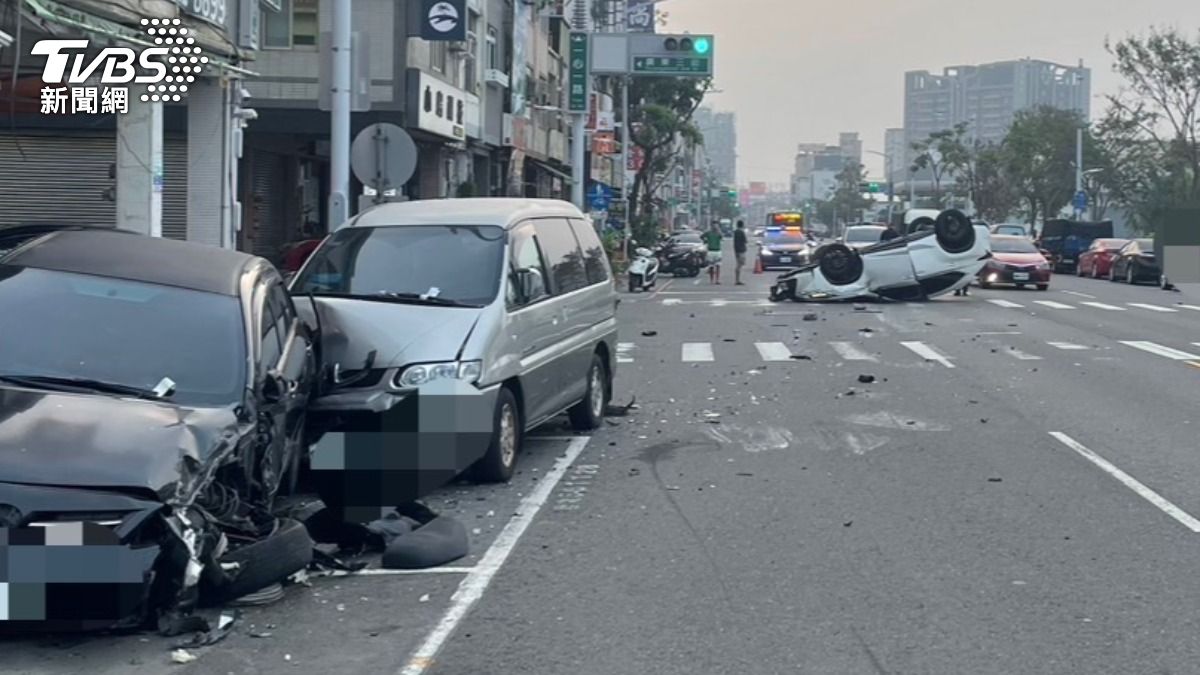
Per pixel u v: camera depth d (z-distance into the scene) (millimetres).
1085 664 6461
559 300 12227
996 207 93750
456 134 34219
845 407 15344
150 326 7957
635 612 7371
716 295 37250
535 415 11625
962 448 12602
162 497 6430
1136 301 35344
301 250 18578
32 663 6406
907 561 8453
